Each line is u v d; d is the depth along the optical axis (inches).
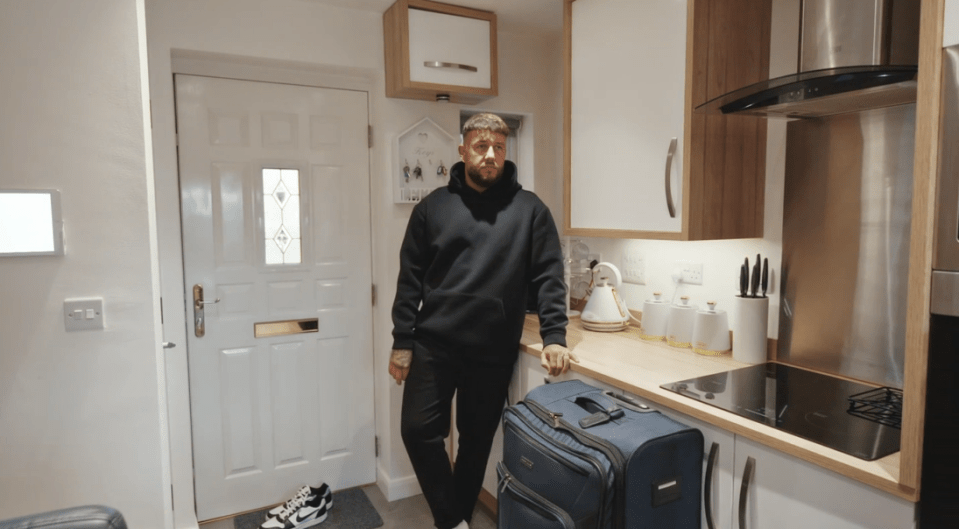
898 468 44.1
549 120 116.8
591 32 85.4
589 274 107.7
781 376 68.9
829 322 69.3
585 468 56.0
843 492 46.1
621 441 56.5
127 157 61.8
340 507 102.4
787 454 50.4
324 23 94.4
